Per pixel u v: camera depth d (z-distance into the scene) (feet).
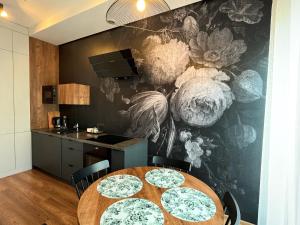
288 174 5.05
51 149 10.77
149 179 5.32
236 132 7.08
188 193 4.56
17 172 11.39
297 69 4.60
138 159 8.54
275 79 5.68
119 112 10.38
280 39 5.57
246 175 6.97
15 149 11.20
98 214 3.67
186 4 7.80
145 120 9.41
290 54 4.83
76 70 12.35
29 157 11.98
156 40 8.84
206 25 7.51
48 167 11.04
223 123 7.32
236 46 6.93
